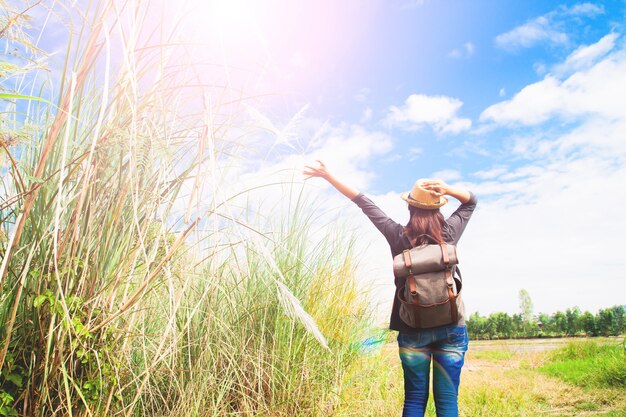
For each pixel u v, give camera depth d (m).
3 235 1.66
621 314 14.52
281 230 3.54
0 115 1.39
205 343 2.48
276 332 3.11
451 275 2.51
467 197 2.83
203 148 1.78
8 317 1.66
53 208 1.70
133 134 1.58
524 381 5.86
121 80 1.62
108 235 1.81
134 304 1.80
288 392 3.05
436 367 2.57
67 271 1.67
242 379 2.93
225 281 2.96
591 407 4.64
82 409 1.72
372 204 2.98
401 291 2.64
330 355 3.58
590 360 6.59
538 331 15.80
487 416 4.33
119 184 1.85
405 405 2.60
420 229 2.67
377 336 4.66
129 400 2.09
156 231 1.98
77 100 1.64
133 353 2.27
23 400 1.68
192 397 2.33
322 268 3.82
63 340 1.60
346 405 3.46
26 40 1.42
